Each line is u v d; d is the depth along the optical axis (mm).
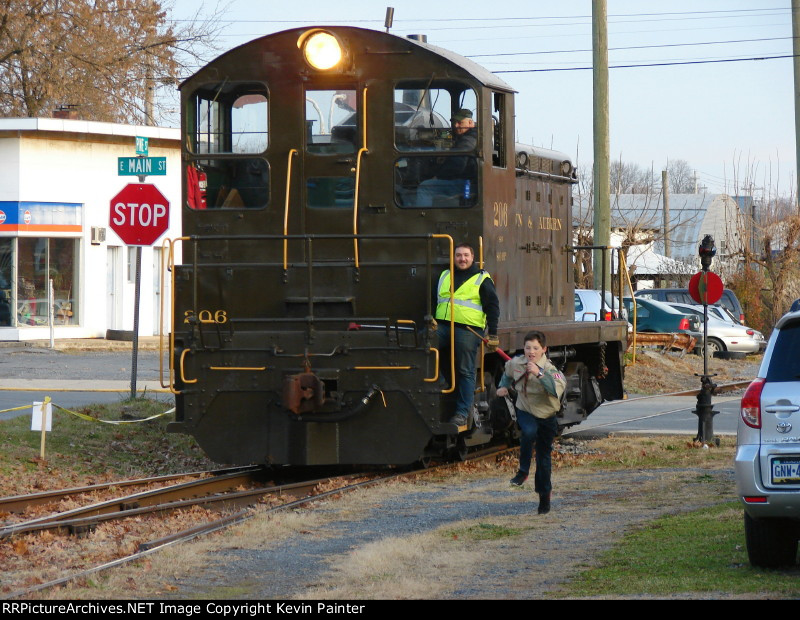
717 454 32906
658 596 15469
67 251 73125
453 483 27672
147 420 35719
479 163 27000
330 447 26531
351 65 27156
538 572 17562
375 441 26391
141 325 77000
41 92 90438
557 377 23078
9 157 70000
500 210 28562
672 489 26141
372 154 27141
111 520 22422
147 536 21062
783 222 107500
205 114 27734
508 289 30172
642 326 76312
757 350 78312
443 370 26500
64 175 72062
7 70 90062
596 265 56125
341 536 21188
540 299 34031
